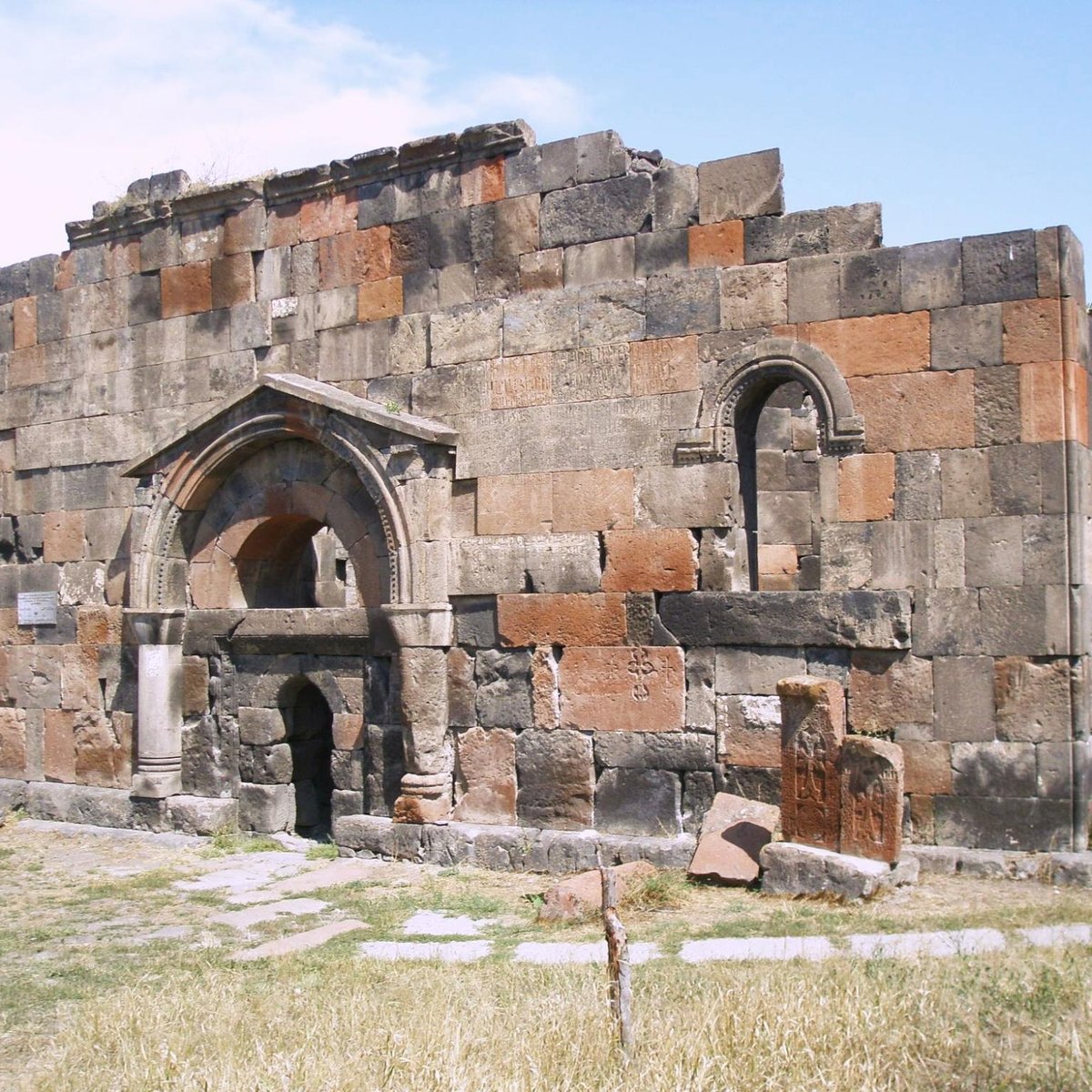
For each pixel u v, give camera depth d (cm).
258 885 1452
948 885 1220
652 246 1460
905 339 1328
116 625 1855
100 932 1273
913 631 1315
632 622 1444
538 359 1514
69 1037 909
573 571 1477
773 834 1303
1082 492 1296
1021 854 1259
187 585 1770
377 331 1636
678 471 1429
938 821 1297
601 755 1454
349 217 1672
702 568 1417
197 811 1700
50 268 1944
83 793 1839
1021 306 1287
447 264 1591
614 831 1441
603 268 1486
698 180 1440
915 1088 733
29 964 1162
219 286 1772
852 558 1341
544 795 1480
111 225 1867
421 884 1405
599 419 1474
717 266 1423
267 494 1697
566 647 1477
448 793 1533
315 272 1695
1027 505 1277
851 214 1363
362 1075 777
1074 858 1230
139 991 1003
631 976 918
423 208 1612
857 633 1329
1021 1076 740
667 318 1443
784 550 1883
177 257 1814
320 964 1082
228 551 1734
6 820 1866
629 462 1455
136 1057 843
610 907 849
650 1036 803
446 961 1080
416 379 1598
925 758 1305
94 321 1892
